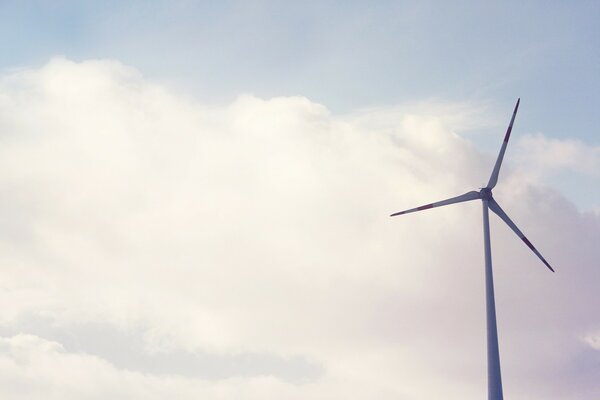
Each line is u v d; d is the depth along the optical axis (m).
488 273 94.31
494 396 89.81
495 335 91.44
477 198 97.50
